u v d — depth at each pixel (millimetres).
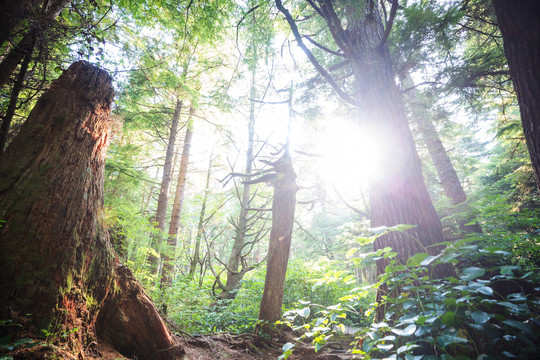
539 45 2271
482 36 6738
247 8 5090
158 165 9414
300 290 6762
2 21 3223
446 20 4105
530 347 1551
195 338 4184
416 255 2059
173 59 7867
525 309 1632
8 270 2092
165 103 9281
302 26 6363
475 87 5469
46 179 2498
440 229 3213
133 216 6508
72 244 2471
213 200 11484
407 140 3572
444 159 9164
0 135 3686
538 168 2324
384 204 3393
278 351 4391
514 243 4645
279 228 5199
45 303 2166
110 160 7207
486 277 3641
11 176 2459
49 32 3703
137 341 2912
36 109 2885
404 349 1825
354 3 3545
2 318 1960
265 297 4902
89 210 2727
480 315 1646
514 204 7270
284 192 5406
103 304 2750
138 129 9078
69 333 2277
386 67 3982
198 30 5723
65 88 2992
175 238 9516
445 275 2826
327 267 7691
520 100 2453
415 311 2148
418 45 4418
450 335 1671
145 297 3121
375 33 4223
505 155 9227
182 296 6617
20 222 2262
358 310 6305
